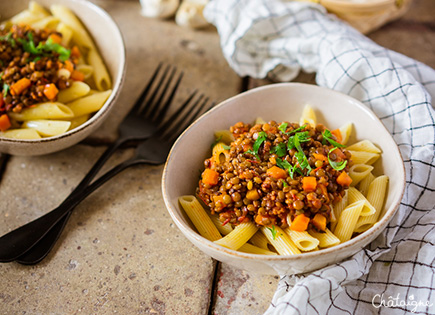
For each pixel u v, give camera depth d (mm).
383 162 507
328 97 536
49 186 554
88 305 469
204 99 640
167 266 492
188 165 504
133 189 550
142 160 556
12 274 487
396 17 721
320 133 500
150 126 590
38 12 637
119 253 501
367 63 548
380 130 510
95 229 519
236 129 517
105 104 542
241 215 464
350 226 463
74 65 586
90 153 584
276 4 626
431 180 505
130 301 471
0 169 569
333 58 567
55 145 523
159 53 694
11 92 543
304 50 604
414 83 536
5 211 533
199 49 702
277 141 479
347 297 463
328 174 465
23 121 553
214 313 467
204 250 442
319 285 439
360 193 485
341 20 649
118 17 744
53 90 546
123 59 578
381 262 480
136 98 638
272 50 629
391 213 442
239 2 637
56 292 477
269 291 477
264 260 421
